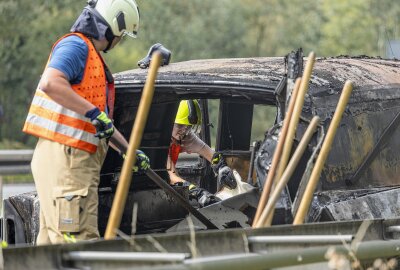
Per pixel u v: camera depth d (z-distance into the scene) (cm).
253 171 1204
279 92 992
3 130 4975
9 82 4984
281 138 912
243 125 1380
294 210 949
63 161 1050
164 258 727
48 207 1062
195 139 1343
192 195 1223
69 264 741
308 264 816
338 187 1014
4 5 4984
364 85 1080
